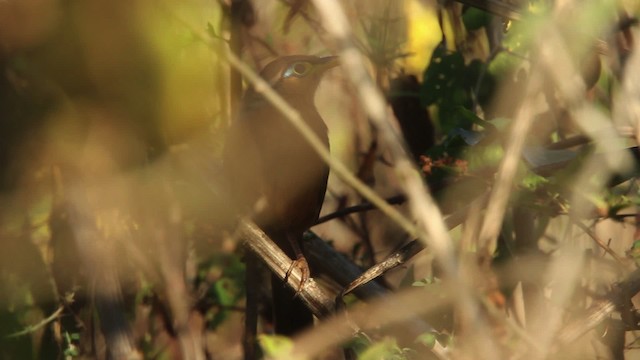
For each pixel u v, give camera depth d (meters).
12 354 7.62
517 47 7.48
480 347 4.20
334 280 7.94
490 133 6.80
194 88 5.98
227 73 7.66
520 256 7.27
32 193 7.48
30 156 7.12
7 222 7.57
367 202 8.58
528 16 4.26
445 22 8.48
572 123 7.23
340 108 9.01
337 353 6.98
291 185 7.38
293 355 5.41
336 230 9.20
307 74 7.75
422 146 8.41
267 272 9.13
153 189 7.27
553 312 4.59
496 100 7.83
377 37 8.31
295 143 7.30
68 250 7.62
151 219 7.46
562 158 6.54
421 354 6.08
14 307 7.63
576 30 4.36
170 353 7.93
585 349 6.97
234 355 8.81
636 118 4.85
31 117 6.75
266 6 8.38
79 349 7.81
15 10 6.02
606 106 6.99
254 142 7.31
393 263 5.90
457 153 6.98
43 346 7.78
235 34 7.52
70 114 6.57
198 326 8.41
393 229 9.09
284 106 4.64
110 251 7.06
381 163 8.95
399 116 8.42
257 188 7.39
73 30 5.93
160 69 5.79
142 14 5.56
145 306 7.95
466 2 6.36
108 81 6.01
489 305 4.65
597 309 5.88
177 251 7.59
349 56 3.78
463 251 4.88
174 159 7.00
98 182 6.97
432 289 6.36
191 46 5.83
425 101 8.04
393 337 6.16
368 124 8.98
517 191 6.39
